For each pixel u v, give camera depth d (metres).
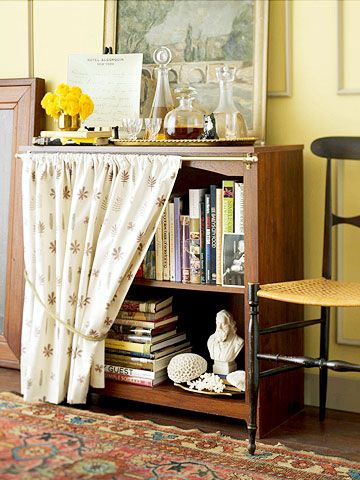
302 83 3.25
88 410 3.21
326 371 3.16
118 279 3.10
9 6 3.70
